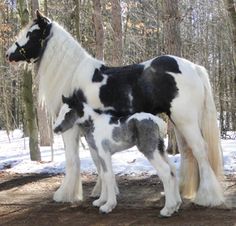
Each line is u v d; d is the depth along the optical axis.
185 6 19.72
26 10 10.06
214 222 5.07
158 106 5.80
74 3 12.80
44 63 6.30
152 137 5.29
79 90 5.99
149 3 18.72
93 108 5.89
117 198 6.46
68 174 6.18
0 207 6.24
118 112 5.83
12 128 24.67
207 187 5.66
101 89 5.86
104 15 15.55
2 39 14.02
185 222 5.11
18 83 21.81
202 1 23.11
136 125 5.35
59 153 11.98
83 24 16.30
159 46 17.34
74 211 5.85
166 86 5.69
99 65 6.10
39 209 6.03
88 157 9.68
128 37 17.17
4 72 19.03
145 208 5.87
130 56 17.27
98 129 5.60
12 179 8.36
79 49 6.21
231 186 6.86
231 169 8.20
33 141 10.39
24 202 6.48
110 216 5.52
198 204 5.71
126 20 17.42
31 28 6.41
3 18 17.28
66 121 5.98
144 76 5.75
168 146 10.27
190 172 6.05
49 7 15.38
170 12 9.05
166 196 5.34
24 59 6.52
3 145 16.30
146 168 8.59
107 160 5.56
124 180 7.79
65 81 6.14
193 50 21.42
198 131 5.75
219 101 21.19
